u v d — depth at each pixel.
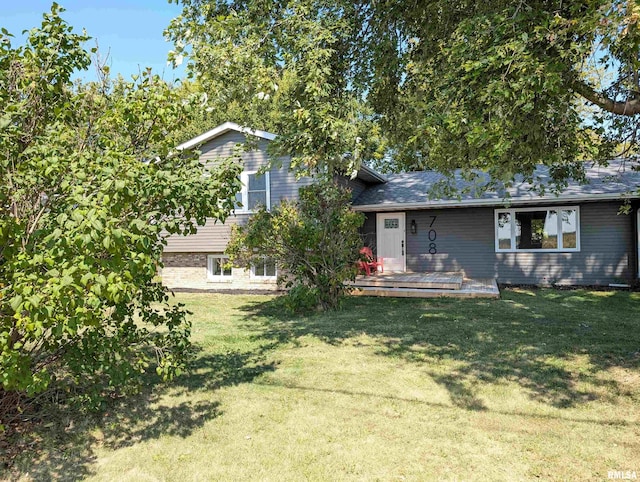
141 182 3.38
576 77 5.07
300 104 5.80
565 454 3.46
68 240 2.77
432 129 5.34
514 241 14.10
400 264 15.41
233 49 5.37
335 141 5.64
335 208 10.16
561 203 13.45
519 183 14.19
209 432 3.91
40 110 3.82
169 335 4.63
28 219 3.47
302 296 9.66
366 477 3.18
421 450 3.55
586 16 3.88
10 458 3.45
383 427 3.97
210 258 14.99
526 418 4.11
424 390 4.84
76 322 2.85
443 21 6.35
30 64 3.61
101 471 3.30
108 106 4.06
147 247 3.24
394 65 6.74
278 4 6.02
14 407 3.89
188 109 3.98
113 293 2.84
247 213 13.97
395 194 15.78
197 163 4.07
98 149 3.90
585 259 13.33
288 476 3.20
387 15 6.46
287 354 6.34
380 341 6.97
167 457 3.49
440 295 11.70
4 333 2.95
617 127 7.10
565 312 9.17
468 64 4.28
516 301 10.72
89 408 4.12
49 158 3.12
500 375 5.24
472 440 3.70
